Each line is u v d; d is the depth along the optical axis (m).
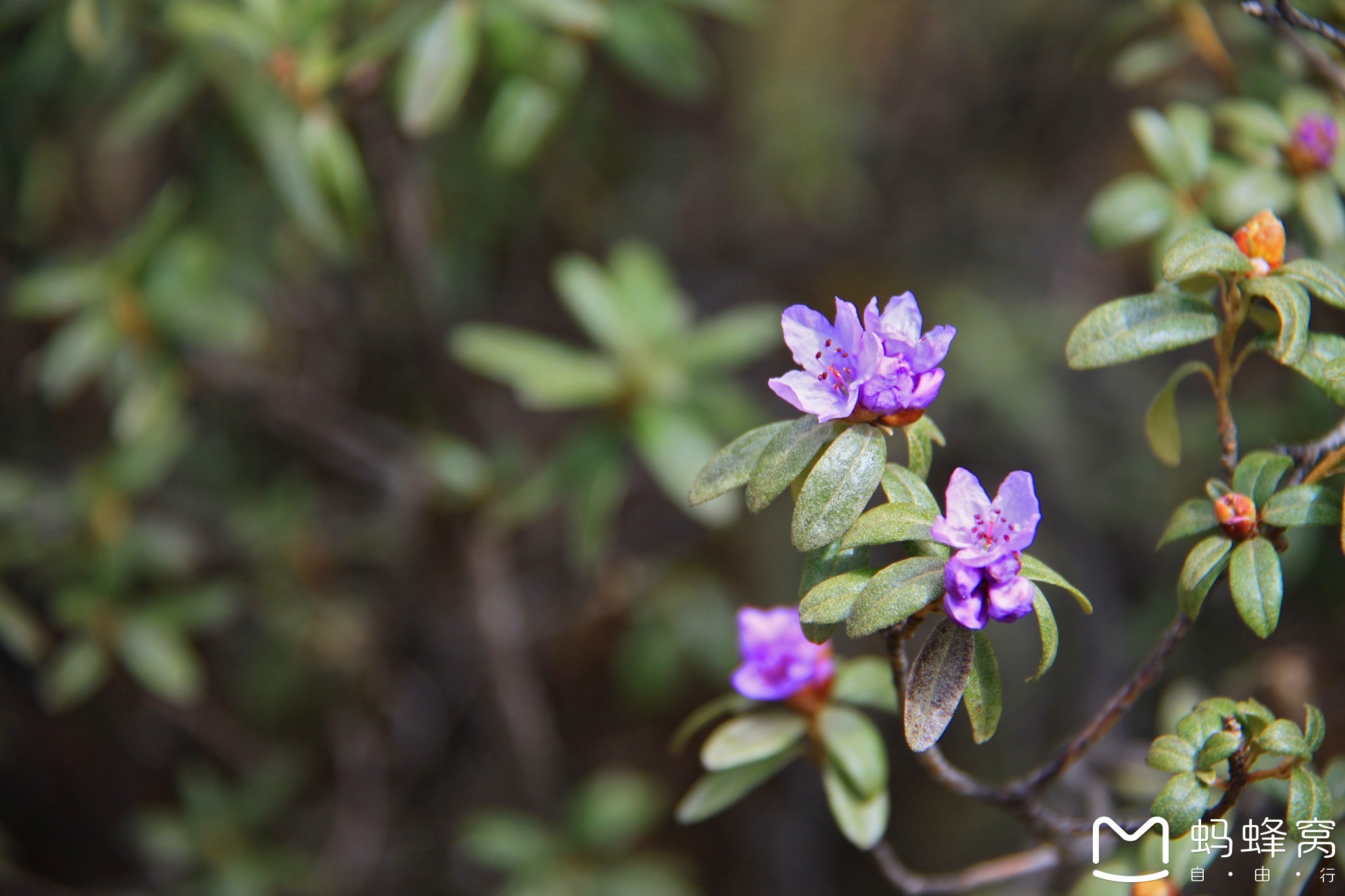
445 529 0.75
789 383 0.39
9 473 0.68
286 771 0.79
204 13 0.51
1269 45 0.53
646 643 0.77
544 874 0.73
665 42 0.59
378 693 0.85
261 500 0.77
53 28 0.59
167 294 0.60
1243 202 0.48
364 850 0.87
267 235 0.72
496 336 0.59
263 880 0.75
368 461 0.72
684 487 0.57
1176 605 0.74
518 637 0.80
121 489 0.67
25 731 0.86
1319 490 0.40
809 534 0.38
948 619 0.39
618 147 0.81
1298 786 0.40
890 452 0.81
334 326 0.79
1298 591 0.65
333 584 0.80
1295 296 0.40
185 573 0.73
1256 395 0.74
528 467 0.73
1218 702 0.41
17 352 0.77
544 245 0.84
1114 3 0.87
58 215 0.73
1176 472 0.78
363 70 0.53
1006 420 0.83
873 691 0.44
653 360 0.59
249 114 0.56
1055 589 0.82
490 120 0.57
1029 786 0.43
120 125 0.57
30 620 0.78
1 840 0.74
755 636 0.44
